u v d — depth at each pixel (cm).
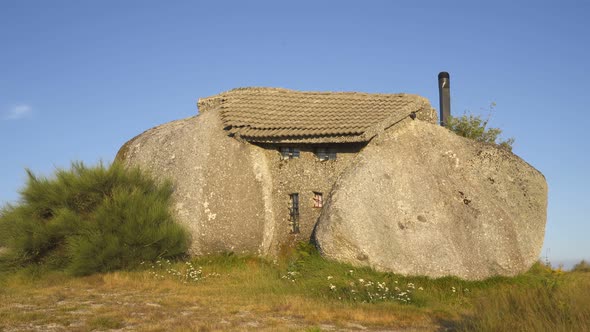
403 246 1748
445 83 2586
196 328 1098
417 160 1933
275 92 2244
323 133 1928
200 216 1902
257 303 1380
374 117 1962
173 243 1792
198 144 2023
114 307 1285
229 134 2041
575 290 1119
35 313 1186
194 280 1661
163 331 1079
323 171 1991
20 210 1800
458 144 2006
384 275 1692
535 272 1842
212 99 2303
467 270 1728
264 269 1772
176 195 1948
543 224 1917
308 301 1413
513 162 1970
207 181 1947
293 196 2020
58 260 1753
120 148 2269
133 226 1756
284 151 2064
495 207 1858
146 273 1681
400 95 2114
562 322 1011
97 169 1859
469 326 1135
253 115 2084
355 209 1773
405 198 1838
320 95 2212
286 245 1973
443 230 1792
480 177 1936
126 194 1800
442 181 1898
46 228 1744
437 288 1648
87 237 1734
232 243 1903
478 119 2461
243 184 1967
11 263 1734
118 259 1720
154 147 2117
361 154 1905
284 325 1168
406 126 2022
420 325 1239
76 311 1238
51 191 1814
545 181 1969
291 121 2031
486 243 1781
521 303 1117
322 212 1841
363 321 1259
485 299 1237
